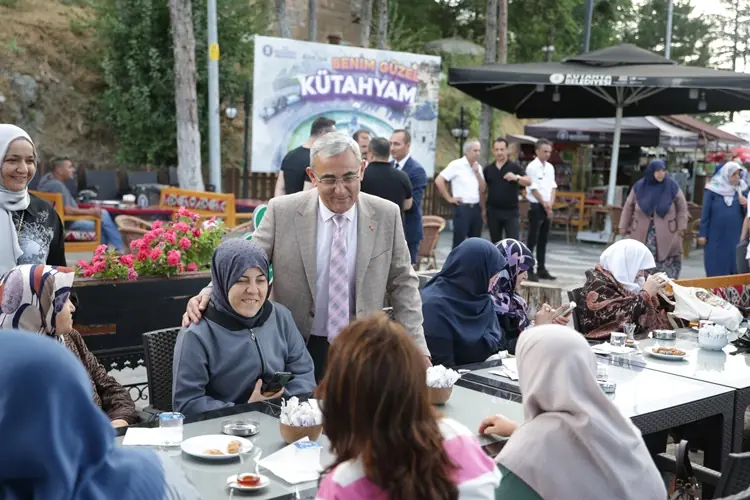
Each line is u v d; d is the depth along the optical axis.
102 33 18.59
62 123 18.64
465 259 4.74
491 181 10.90
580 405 2.56
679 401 3.77
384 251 4.07
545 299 6.11
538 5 32.72
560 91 14.54
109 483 1.59
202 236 5.82
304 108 14.94
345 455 1.88
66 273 3.30
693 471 3.54
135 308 5.31
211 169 14.62
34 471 1.46
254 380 3.62
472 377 3.97
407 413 1.83
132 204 13.30
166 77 18.19
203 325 3.58
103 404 3.76
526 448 2.56
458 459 2.00
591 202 18.56
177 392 3.48
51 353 1.50
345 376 1.85
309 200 4.04
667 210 10.58
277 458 2.78
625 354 4.69
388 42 26.44
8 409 1.44
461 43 27.03
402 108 15.95
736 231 10.37
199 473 2.68
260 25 21.16
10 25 18.83
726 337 4.95
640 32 45.88
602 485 2.53
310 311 4.03
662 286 5.92
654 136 18.41
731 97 14.04
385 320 1.91
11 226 4.24
